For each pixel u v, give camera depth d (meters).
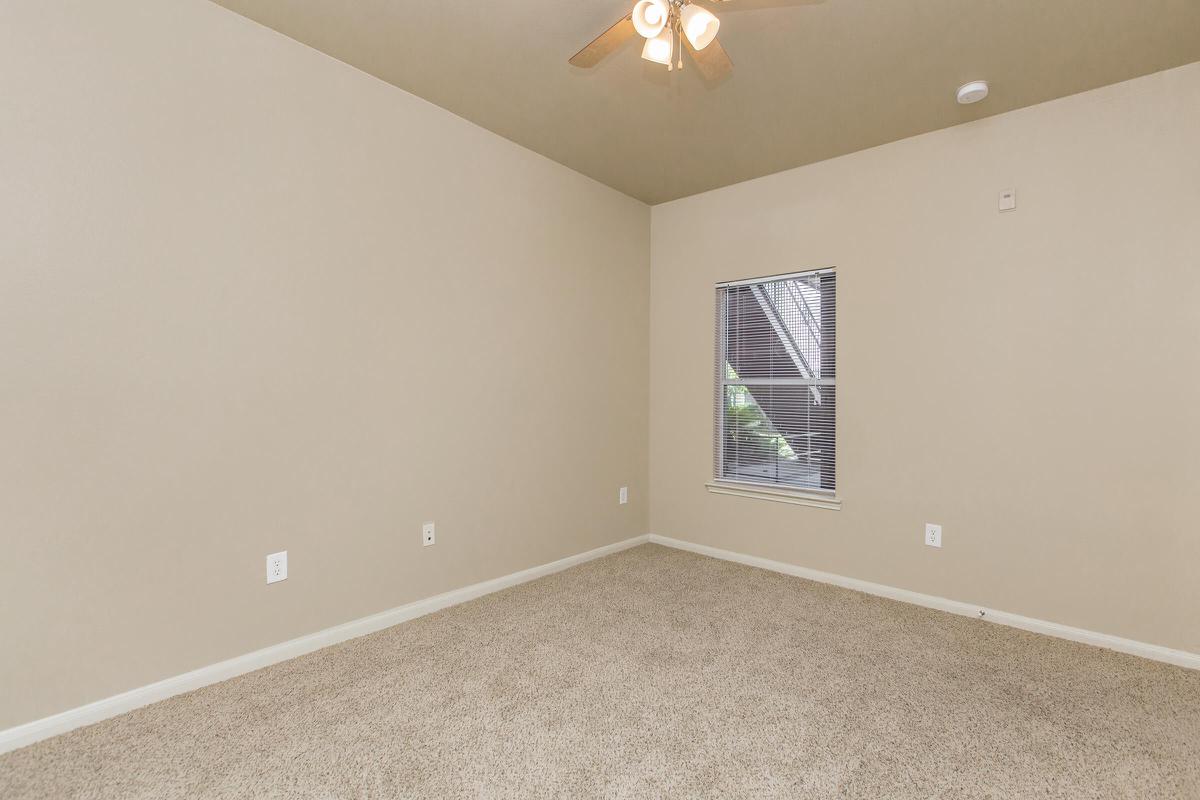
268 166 2.29
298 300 2.39
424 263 2.84
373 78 2.63
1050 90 2.62
